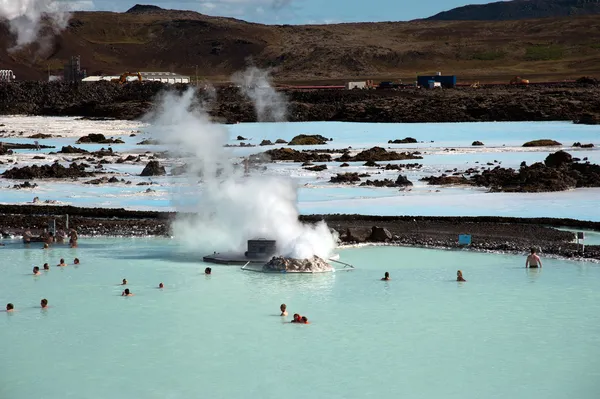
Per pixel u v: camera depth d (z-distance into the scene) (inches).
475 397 1153.4
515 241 2171.5
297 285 1768.0
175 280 1811.0
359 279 1818.4
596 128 6181.1
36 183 3449.8
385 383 1202.6
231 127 7032.5
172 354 1326.3
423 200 2886.3
